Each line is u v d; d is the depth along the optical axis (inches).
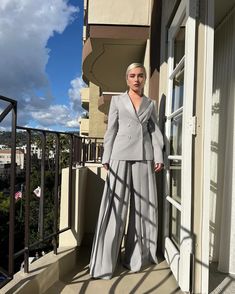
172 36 134.4
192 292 99.1
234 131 120.3
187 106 100.7
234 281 112.0
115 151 120.3
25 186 102.9
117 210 118.3
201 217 99.8
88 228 156.5
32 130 106.5
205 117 99.8
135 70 120.7
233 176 120.1
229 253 119.6
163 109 143.9
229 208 119.7
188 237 99.1
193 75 100.3
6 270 96.4
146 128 123.3
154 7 167.2
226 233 120.0
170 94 135.6
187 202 99.7
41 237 112.5
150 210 124.9
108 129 122.2
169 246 124.0
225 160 122.7
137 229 123.4
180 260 102.1
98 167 158.9
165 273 118.6
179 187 117.0
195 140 100.4
